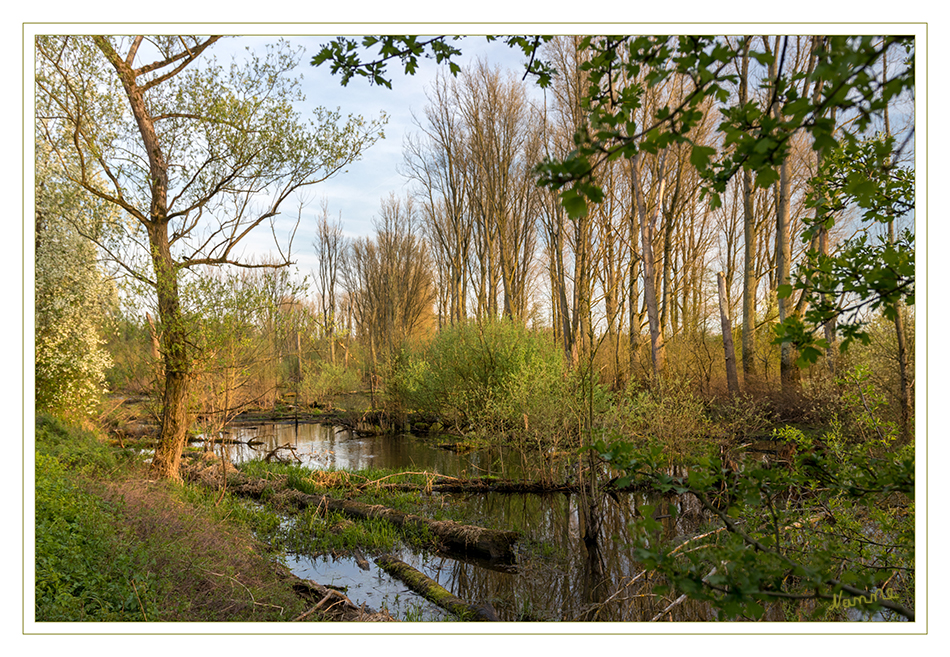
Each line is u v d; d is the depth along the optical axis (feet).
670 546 7.12
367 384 98.99
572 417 31.81
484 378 53.21
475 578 20.52
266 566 18.84
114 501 19.47
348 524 26.13
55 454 27.53
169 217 29.99
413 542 24.47
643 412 32.78
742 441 31.86
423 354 67.82
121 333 34.47
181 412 31.37
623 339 64.90
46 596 12.09
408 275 102.42
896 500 12.39
